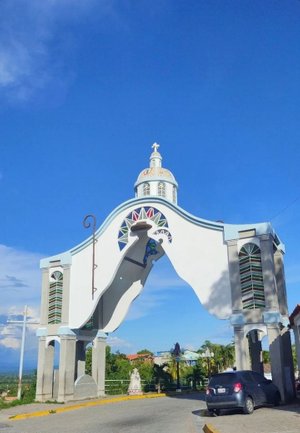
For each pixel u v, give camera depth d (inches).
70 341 955.3
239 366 755.4
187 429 467.5
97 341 1047.0
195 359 1925.4
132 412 677.3
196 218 879.1
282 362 727.7
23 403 885.8
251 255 804.6
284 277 850.8
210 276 839.7
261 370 864.3
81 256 995.3
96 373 1028.5
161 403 825.5
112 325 1063.6
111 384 1133.1
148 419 574.2
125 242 952.3
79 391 949.2
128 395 1031.0
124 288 1076.5
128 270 1057.5
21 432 498.3
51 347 982.4
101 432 468.1
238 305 788.0
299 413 516.7
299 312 655.1
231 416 548.1
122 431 467.8
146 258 1064.2
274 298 762.2
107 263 960.9
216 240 853.8
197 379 1405.0
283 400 695.7
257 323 762.8
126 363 1448.1
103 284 952.9
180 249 884.0
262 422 451.8
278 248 856.3
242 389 570.3
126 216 964.6
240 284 799.1
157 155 1127.0
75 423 570.9
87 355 1456.7
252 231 815.7
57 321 977.5
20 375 932.6
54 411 745.0
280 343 740.0
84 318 951.0
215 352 1902.1
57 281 1007.6
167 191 1087.0
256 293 781.3
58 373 953.5
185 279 861.2
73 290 981.8
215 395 574.9
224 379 585.6
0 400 879.1
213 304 821.9
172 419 565.3
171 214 914.1
